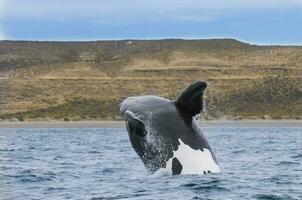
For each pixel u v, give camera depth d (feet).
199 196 196.85
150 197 195.52
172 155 217.15
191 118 220.43
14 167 304.30
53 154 396.98
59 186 228.63
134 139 215.31
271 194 203.41
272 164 296.10
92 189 217.15
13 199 202.59
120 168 287.07
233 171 257.34
